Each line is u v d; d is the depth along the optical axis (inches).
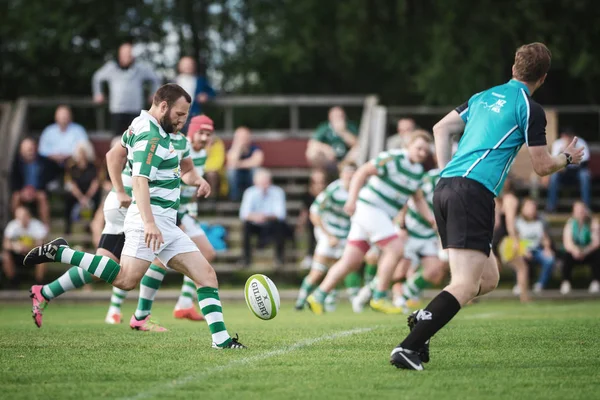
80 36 3597.4
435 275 1958.7
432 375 806.5
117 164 1117.7
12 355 925.2
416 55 3587.6
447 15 3346.5
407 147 1731.1
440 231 861.8
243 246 2615.7
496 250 2429.9
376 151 2851.9
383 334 1116.5
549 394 728.3
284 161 3065.9
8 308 2201.0
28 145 2655.0
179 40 3846.0
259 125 3961.6
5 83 3732.8
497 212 2404.0
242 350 961.5
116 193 1125.1
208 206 2822.3
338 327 1256.2
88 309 2133.4
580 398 713.6
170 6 3732.8
